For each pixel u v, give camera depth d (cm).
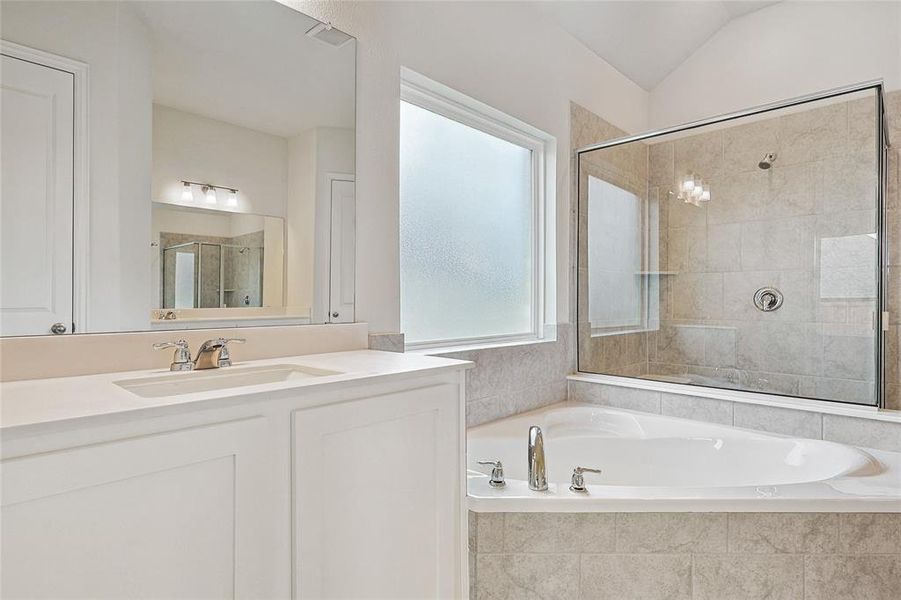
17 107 117
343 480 112
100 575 80
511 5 259
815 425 220
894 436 201
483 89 242
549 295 292
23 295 117
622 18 295
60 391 101
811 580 148
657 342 277
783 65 311
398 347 200
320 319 178
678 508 147
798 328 238
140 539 84
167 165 142
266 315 163
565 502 147
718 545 148
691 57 348
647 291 281
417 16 212
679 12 303
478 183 261
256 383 139
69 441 78
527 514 148
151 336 137
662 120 362
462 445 143
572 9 280
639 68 343
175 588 88
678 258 273
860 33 285
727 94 333
